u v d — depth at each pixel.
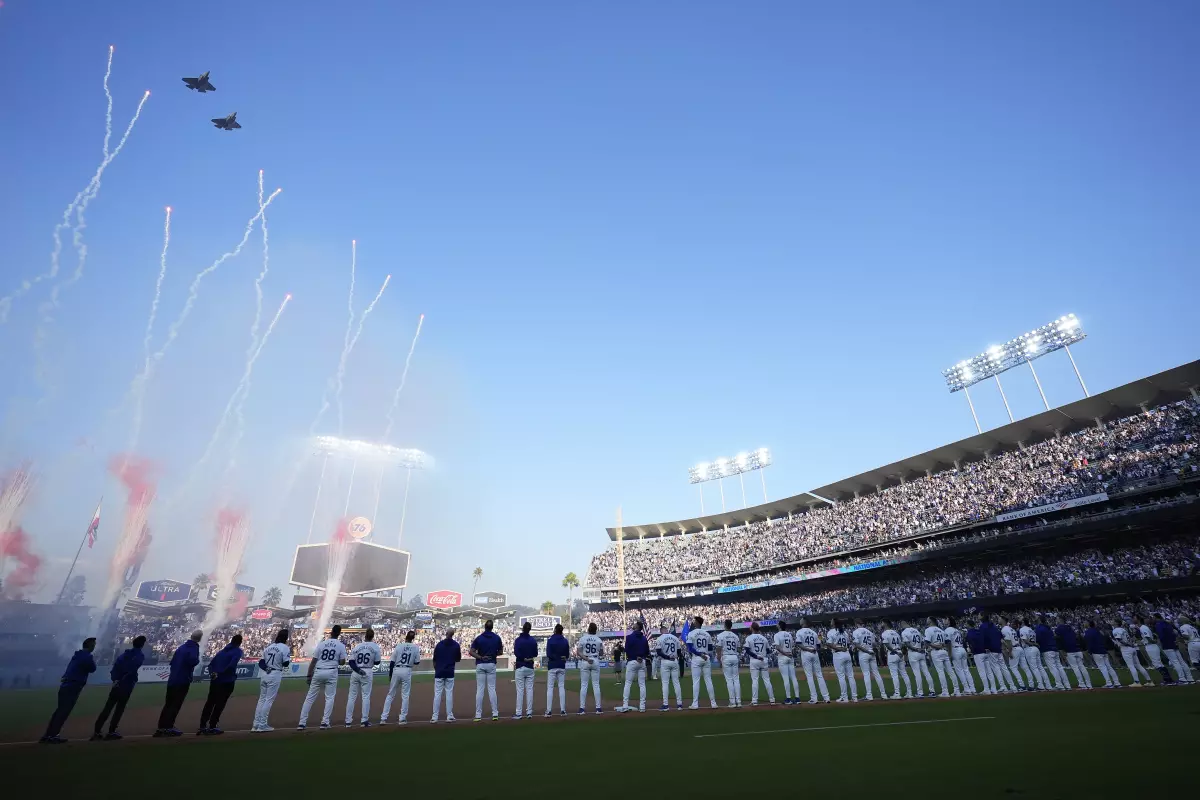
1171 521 43.16
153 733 16.78
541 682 37.56
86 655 14.68
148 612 79.94
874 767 8.79
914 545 61.09
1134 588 42.22
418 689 33.94
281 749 12.14
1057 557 50.25
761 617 69.50
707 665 19.14
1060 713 14.94
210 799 7.57
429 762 10.17
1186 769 8.08
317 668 16.06
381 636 79.56
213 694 15.59
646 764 9.48
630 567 89.38
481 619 91.31
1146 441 47.84
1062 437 55.31
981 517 54.25
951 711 16.20
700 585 82.06
